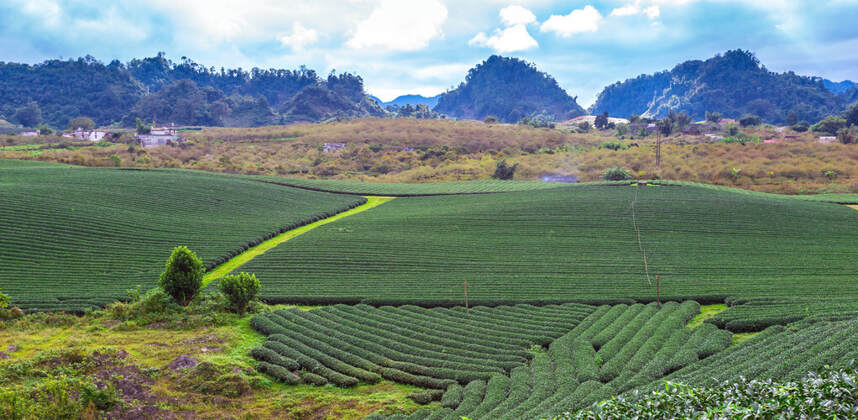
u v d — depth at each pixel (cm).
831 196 8062
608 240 6022
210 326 3772
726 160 11325
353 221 7194
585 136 17625
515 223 6775
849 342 2288
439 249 5881
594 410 1521
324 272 5228
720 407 1365
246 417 2592
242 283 4041
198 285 4138
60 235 5606
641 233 6188
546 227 6575
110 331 3659
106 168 9375
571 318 3947
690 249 5600
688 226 6347
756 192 8556
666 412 1426
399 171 13338
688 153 12131
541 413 2302
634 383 2605
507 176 11288
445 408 2620
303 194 8838
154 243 5834
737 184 9706
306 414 2664
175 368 2995
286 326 3788
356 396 2848
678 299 4247
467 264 5397
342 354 3297
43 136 17112
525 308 4222
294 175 12181
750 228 6225
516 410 2417
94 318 3922
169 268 4062
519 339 3525
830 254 5272
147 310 3931
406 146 16025
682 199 7481
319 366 3111
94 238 5697
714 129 18912
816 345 2403
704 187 8512
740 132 17175
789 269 4869
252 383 2923
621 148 14025
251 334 3712
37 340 3409
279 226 6894
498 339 3541
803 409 1276
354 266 5378
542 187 9188
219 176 9456
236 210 7462
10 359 2923
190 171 9712
